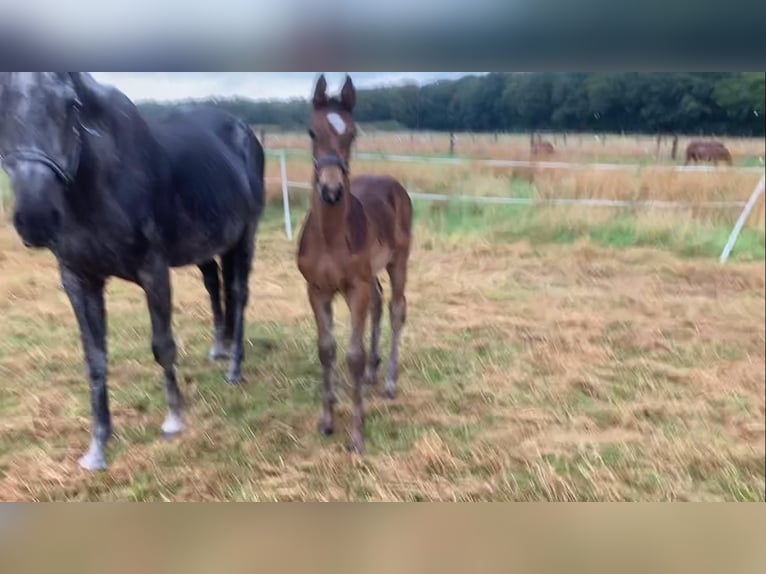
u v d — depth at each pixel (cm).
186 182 277
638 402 308
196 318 405
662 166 647
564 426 287
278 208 618
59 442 272
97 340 261
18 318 371
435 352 359
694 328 392
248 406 305
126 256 246
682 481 248
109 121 234
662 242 545
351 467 255
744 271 484
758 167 643
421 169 669
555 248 534
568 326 395
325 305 266
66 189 222
